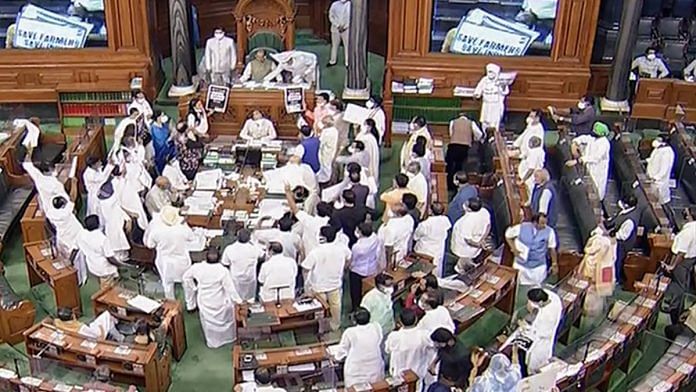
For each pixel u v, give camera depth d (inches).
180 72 724.7
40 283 531.8
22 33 688.4
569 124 657.6
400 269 497.0
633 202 540.4
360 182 541.6
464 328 470.0
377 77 789.2
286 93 645.3
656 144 594.9
